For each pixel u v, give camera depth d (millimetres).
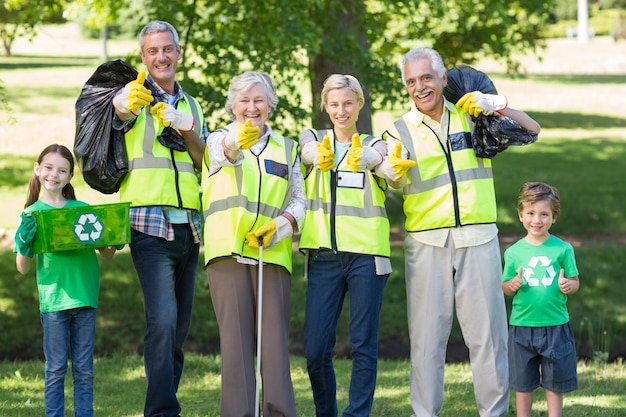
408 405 8547
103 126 6898
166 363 6863
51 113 33531
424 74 7070
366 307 6859
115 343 13508
